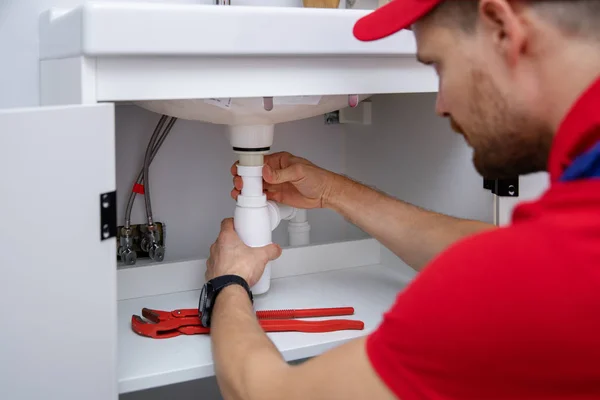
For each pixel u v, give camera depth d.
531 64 0.64
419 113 1.45
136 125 1.47
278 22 0.95
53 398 0.81
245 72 0.96
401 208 1.21
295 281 1.43
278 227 1.67
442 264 0.59
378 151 1.61
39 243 0.76
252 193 1.22
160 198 1.54
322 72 1.02
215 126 1.57
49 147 0.76
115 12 0.86
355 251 1.55
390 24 0.73
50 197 0.77
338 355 0.68
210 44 0.92
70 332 0.82
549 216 0.56
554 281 0.53
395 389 0.60
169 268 1.38
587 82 0.61
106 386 0.87
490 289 0.55
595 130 0.56
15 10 1.29
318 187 1.25
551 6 0.61
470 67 0.68
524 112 0.65
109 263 0.85
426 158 1.44
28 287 0.76
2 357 0.74
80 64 0.88
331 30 0.99
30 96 1.33
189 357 1.03
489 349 0.55
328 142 1.72
